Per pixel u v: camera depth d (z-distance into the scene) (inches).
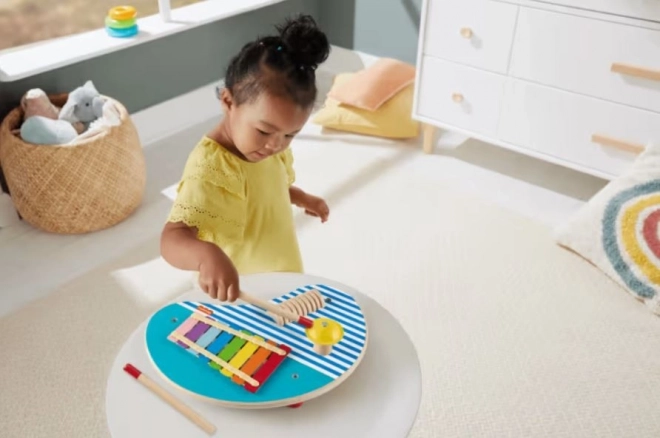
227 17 97.9
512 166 89.3
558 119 77.0
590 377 55.7
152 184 83.0
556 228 73.1
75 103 73.0
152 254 69.8
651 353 58.4
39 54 75.7
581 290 66.0
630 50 67.8
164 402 30.0
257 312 34.8
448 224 76.2
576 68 72.5
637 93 69.4
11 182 69.7
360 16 110.0
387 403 30.5
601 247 68.1
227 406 29.5
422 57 84.7
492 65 78.9
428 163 89.7
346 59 115.3
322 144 94.2
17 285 64.7
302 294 35.7
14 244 71.1
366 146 94.0
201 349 31.7
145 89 91.1
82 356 56.4
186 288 64.9
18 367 55.1
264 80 32.0
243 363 31.0
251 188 38.4
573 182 85.6
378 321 35.6
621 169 74.5
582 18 69.6
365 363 32.7
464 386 54.5
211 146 36.6
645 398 53.9
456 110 85.4
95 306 62.1
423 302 63.7
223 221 36.7
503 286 66.3
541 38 73.5
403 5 103.2
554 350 58.4
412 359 33.1
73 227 71.6
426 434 50.1
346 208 78.8
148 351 31.9
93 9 85.7
